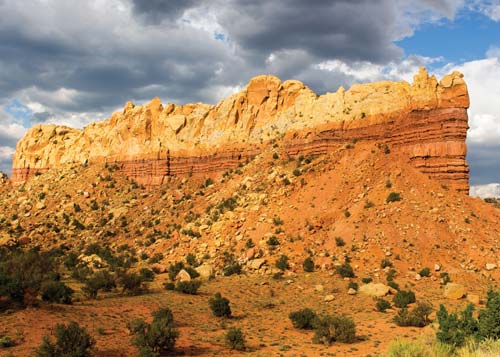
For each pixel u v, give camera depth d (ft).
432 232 203.92
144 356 95.09
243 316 147.02
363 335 123.65
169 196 336.70
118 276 176.96
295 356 104.27
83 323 119.65
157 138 389.60
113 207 349.61
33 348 96.37
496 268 182.29
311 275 191.01
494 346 70.44
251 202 265.34
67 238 318.65
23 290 132.87
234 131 354.95
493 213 223.10
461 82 245.65
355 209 225.76
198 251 240.73
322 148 286.87
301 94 344.08
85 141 453.17
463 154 237.45
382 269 187.42
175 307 150.61
